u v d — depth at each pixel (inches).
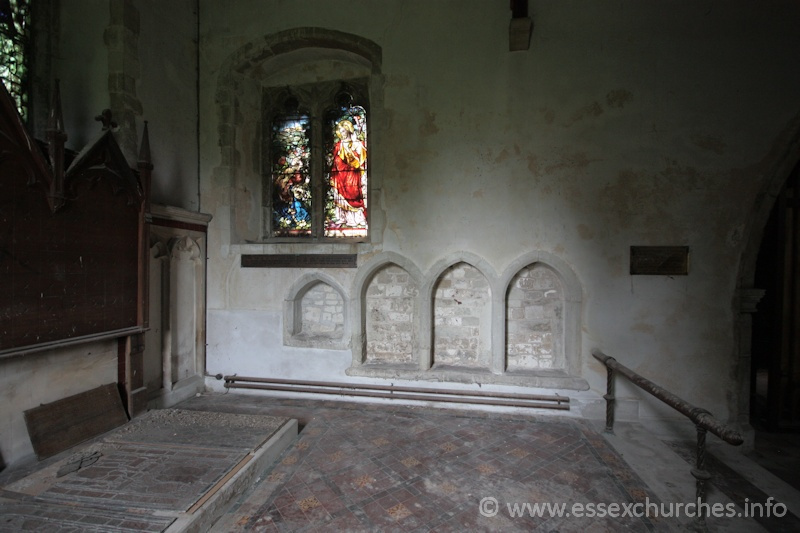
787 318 175.5
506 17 180.2
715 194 166.2
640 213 171.3
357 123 216.4
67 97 167.2
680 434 165.8
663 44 169.3
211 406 185.8
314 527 101.1
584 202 175.3
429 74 186.5
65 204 129.0
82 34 166.1
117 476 110.0
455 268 194.4
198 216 198.7
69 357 138.3
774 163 161.5
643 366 171.6
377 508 109.1
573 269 176.2
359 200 216.1
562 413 175.6
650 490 120.0
